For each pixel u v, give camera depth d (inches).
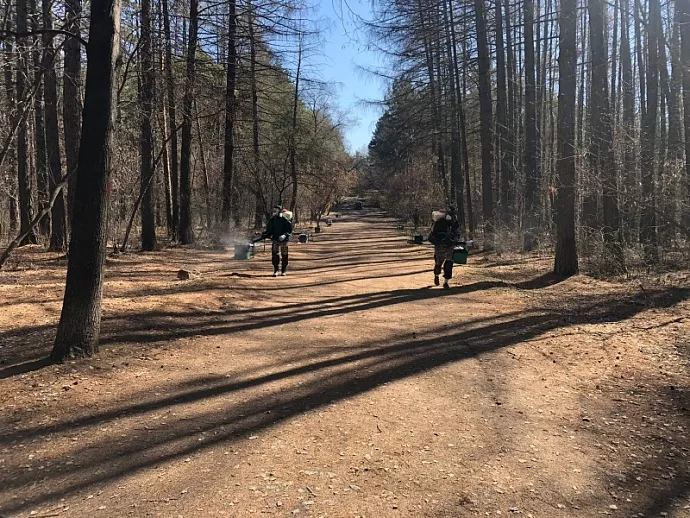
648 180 490.9
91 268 224.8
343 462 142.4
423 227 1563.7
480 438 157.9
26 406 177.5
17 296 352.8
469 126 1114.7
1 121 538.6
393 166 1469.0
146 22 547.5
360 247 995.9
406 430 163.6
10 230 853.2
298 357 241.9
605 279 454.3
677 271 462.0
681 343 248.5
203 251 770.2
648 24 571.8
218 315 327.6
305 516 116.9
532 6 761.6
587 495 126.5
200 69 741.9
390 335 282.2
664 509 120.2
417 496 125.6
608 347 249.8
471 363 231.8
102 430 161.6
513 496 126.0
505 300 379.2
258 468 138.6
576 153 504.7
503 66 796.6
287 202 1556.3
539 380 210.1
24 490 127.5
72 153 567.8
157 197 1223.5
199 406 182.2
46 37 364.5
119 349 242.8
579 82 884.0
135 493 126.1
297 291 429.4
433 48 908.0
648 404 181.6
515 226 722.8
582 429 164.2
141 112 644.7
